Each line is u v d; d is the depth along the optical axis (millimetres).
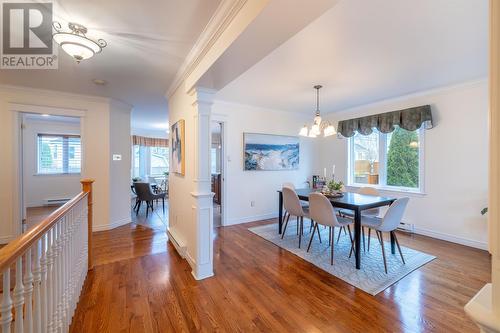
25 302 1048
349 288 2271
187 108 2920
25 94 3570
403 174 4242
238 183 4664
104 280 2404
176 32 2051
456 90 3500
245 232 4051
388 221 2691
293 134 5395
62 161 6543
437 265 2750
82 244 2275
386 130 4270
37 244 1153
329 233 3727
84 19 1872
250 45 1677
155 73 2992
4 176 3475
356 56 2527
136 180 7445
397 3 1694
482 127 3283
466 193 3422
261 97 4137
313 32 2059
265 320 1820
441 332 1693
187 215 2910
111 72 2947
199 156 2525
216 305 2002
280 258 2971
